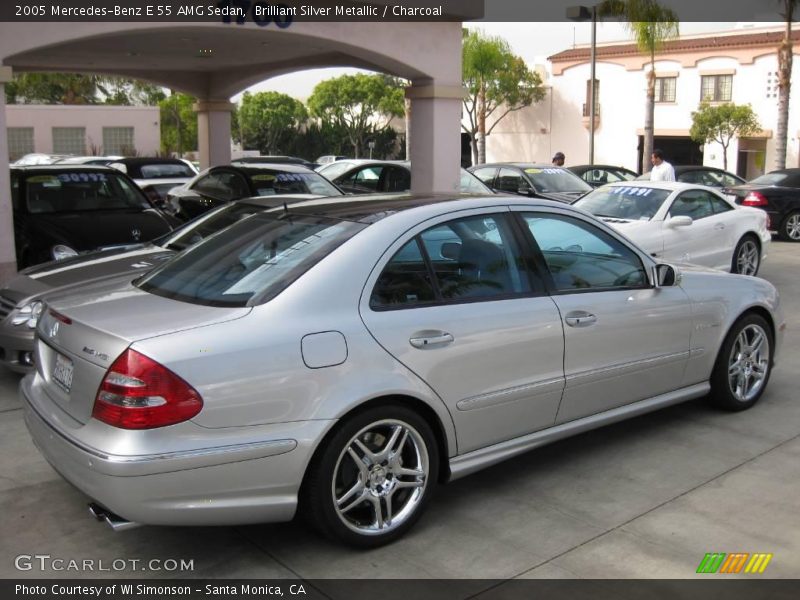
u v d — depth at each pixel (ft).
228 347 11.16
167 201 44.37
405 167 47.98
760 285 19.06
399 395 12.48
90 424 11.21
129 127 149.07
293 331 11.63
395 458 12.67
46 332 12.87
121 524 11.03
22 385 13.57
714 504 14.20
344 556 12.42
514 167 49.90
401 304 12.82
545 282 14.66
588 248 15.62
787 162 104.58
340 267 12.37
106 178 31.17
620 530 13.26
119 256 22.21
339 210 14.30
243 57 47.98
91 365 11.28
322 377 11.73
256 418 11.25
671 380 16.99
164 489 10.71
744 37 108.37
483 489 14.84
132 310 12.28
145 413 10.65
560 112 127.13
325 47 34.27
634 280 16.22
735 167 109.29
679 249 33.12
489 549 12.65
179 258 14.65
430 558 12.38
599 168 64.75
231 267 13.20
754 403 19.31
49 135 142.41
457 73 36.65
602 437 17.42
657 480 15.21
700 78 111.24
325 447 11.85
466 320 13.28
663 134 115.55
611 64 120.37
